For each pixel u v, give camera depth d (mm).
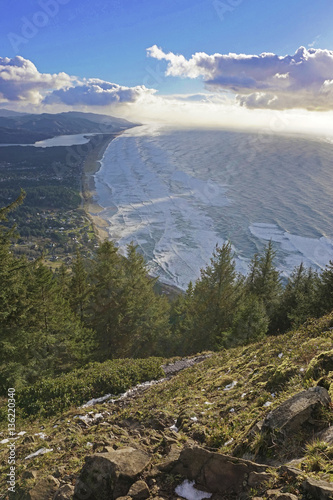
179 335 38000
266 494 3604
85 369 18844
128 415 9977
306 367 7793
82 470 5117
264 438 4824
